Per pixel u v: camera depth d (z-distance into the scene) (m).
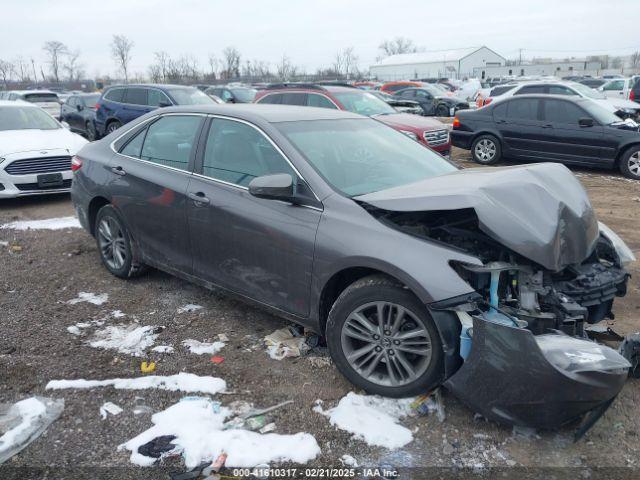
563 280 3.54
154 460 2.83
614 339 3.75
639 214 8.13
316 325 3.63
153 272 5.47
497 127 12.45
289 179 3.53
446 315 3.00
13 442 2.95
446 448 2.91
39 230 7.11
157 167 4.65
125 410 3.25
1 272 5.53
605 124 11.16
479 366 2.87
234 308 4.64
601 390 2.74
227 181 4.08
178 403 3.29
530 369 2.72
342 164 3.92
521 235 3.06
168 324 4.36
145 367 3.70
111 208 5.11
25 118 9.70
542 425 2.84
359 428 3.05
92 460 2.84
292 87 12.55
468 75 80.50
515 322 2.99
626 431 3.05
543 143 11.88
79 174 5.48
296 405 3.28
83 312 4.58
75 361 3.79
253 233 3.80
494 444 2.94
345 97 11.88
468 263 3.02
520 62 99.69
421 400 3.26
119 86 15.73
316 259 3.46
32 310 4.62
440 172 4.35
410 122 10.95
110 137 5.35
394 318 3.24
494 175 3.58
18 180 8.30
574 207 3.42
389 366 3.27
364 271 3.41
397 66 90.69
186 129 4.55
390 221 3.35
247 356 3.85
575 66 85.94
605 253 3.91
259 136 4.01
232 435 2.98
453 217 3.56
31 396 3.38
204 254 4.23
